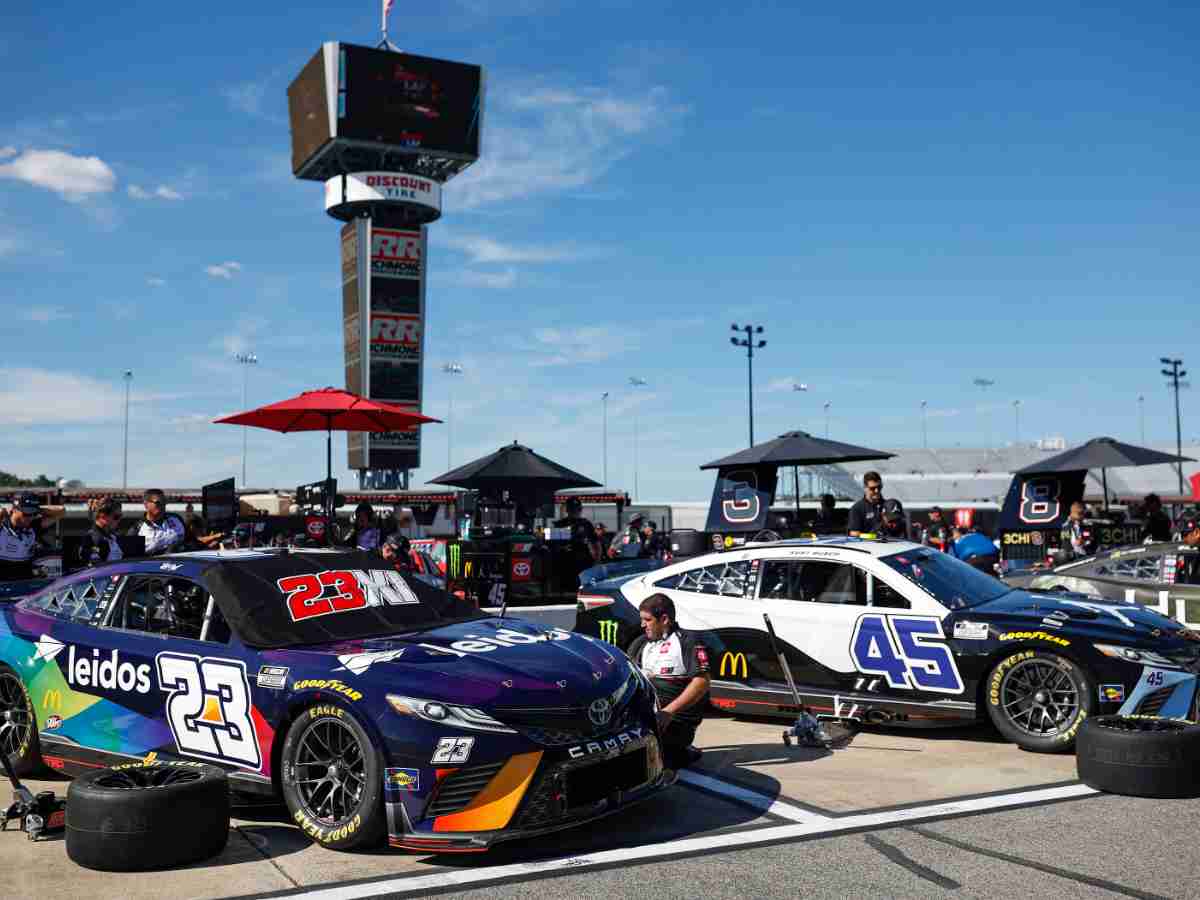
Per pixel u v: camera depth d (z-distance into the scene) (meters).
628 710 5.06
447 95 120.19
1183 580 10.01
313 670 4.92
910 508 41.28
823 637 7.38
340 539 12.18
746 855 4.63
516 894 4.19
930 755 6.61
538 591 14.97
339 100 115.94
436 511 34.41
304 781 4.91
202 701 5.29
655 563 9.23
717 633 7.79
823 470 48.91
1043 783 5.81
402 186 117.94
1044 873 4.34
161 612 5.71
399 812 4.55
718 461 15.38
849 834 4.91
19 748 6.23
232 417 11.11
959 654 6.88
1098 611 6.98
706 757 6.63
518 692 4.74
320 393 11.32
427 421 11.84
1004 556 16.59
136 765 4.98
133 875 4.49
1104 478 17.94
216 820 4.68
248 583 5.64
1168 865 4.41
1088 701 6.48
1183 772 5.42
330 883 4.36
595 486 15.39
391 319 117.38
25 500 10.38
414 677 4.75
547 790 4.59
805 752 6.76
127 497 30.34
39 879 4.45
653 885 4.26
